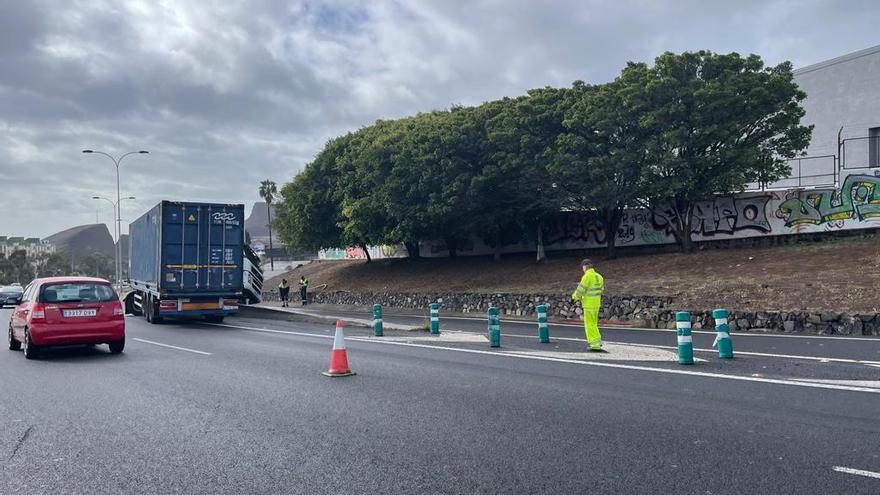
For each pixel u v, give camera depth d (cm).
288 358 1238
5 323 2528
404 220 3341
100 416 757
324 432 664
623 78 2611
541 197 2917
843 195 2428
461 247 4172
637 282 2320
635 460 549
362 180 3625
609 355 1188
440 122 3288
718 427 648
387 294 3456
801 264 2078
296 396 852
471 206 3073
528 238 3606
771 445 582
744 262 2272
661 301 2000
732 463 536
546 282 2734
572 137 2630
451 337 1594
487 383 916
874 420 662
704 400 773
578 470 527
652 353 1205
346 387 908
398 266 4216
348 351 1317
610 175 2605
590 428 655
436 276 3566
